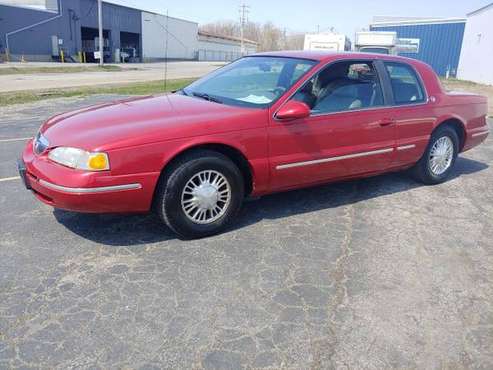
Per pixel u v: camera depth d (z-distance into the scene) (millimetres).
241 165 3854
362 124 4363
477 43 27453
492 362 2424
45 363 2285
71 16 44938
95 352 2373
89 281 3029
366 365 2359
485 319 2789
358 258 3488
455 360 2428
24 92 14594
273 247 3607
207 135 3500
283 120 3850
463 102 5402
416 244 3779
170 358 2350
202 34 70438
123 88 16859
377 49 21141
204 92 4457
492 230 4137
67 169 3211
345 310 2812
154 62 55250
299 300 2896
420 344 2537
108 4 49219
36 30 41438
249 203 4551
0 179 5086
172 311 2736
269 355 2396
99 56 36094
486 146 7879
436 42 32938
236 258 3406
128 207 3363
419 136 4938
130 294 2896
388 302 2922
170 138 3369
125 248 3508
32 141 3908
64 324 2584
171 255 3422
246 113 3732
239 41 85625
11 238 3613
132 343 2449
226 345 2461
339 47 20219
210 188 3623
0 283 2965
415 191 5160
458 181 5648
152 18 56719
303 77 4055
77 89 16141
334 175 4352
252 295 2932
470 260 3547
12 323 2576
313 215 4297
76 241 3600
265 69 4473
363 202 4715
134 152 3248
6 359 2301
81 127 3492
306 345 2484
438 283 3186
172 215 3498
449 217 4410
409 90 4914
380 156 4609
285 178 4004
